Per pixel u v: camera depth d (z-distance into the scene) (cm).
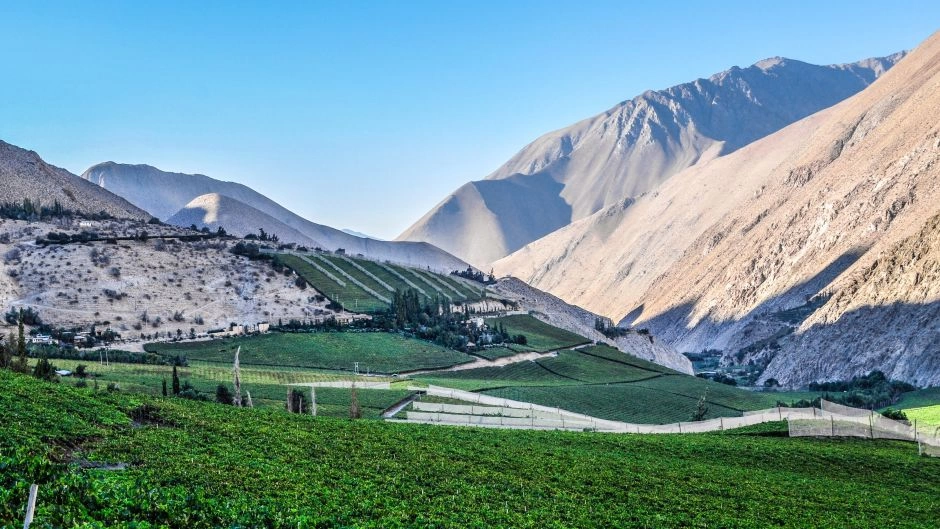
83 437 6612
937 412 15350
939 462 10319
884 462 10119
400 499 6253
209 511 4878
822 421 12631
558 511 6538
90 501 4472
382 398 14850
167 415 8025
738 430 12444
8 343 12019
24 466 4834
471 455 8325
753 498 7888
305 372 18050
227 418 8519
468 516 5950
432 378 19050
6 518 3950
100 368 15125
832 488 8725
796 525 6944
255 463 6575
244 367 18175
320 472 6688
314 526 5031
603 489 7556
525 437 10062
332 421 9475
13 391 7581
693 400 19962
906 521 7600
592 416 16375
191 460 6350
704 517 6925
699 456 9931
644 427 13975
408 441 8712
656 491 7744
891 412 14475
